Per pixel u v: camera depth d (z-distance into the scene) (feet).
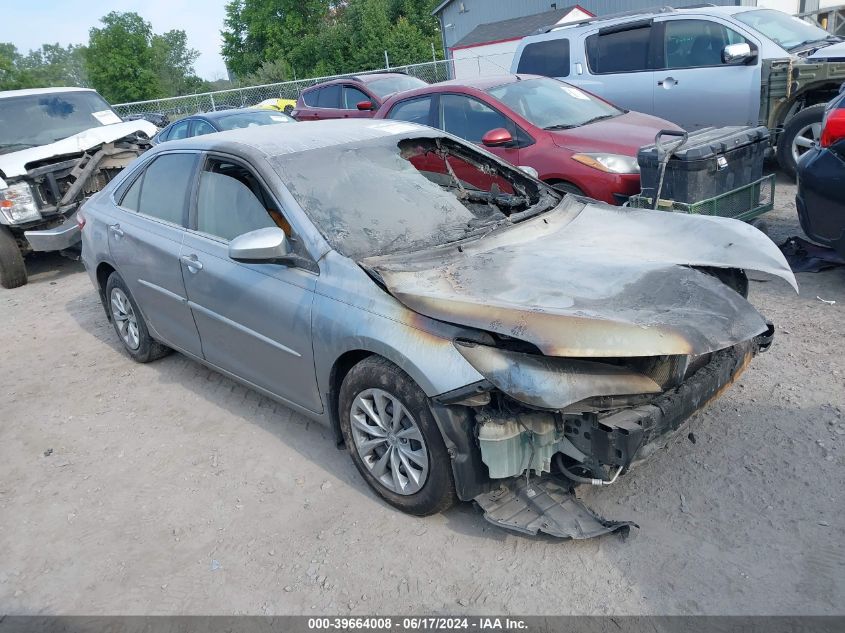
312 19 163.02
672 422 9.16
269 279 11.86
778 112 25.66
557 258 10.80
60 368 18.26
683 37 27.91
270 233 11.09
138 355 17.53
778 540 9.30
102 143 28.48
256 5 163.73
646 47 28.78
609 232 12.19
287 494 11.66
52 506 12.11
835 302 16.26
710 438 11.66
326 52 143.33
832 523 9.49
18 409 16.05
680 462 11.13
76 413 15.52
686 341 8.56
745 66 26.08
